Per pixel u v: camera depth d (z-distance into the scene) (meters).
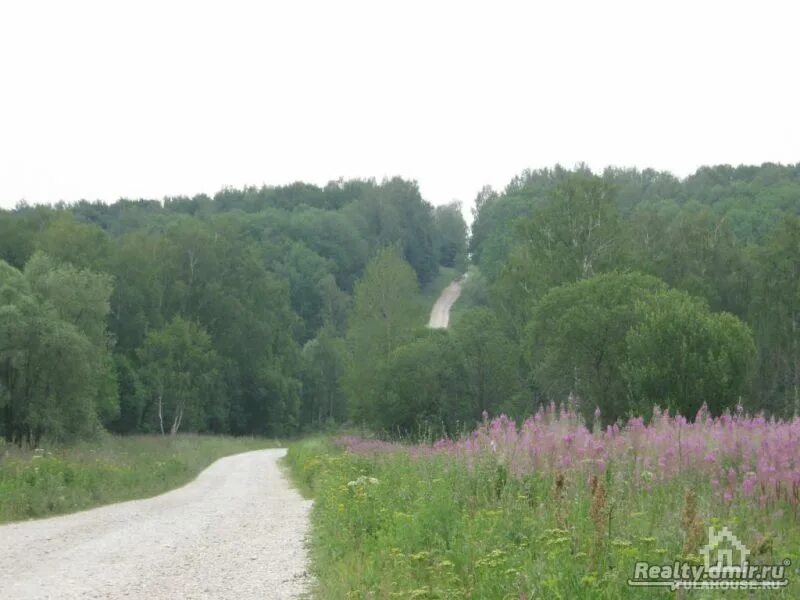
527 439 14.00
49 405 49.97
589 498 10.00
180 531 16.84
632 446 13.45
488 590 7.41
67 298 55.97
